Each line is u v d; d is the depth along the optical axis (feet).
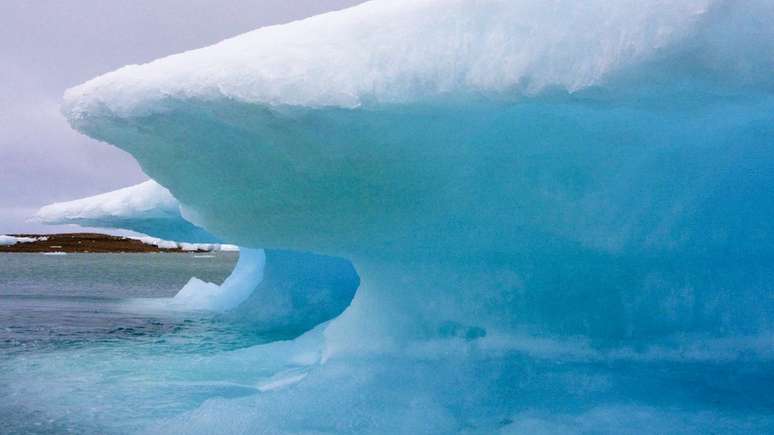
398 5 8.64
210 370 15.17
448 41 7.97
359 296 13.07
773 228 11.35
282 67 8.54
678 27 6.59
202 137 10.57
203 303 35.22
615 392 9.95
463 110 8.64
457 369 11.07
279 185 11.28
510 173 10.39
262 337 22.31
